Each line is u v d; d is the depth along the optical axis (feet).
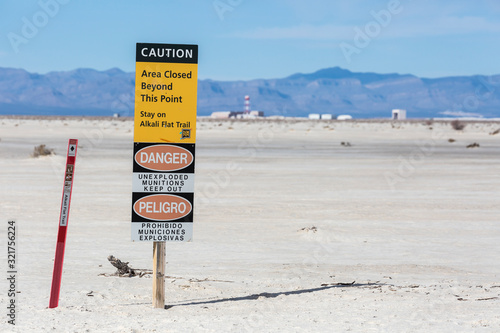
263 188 106.93
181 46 34.50
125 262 48.85
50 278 43.19
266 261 52.85
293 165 151.02
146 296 37.78
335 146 232.73
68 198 33.65
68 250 55.72
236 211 82.07
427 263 52.85
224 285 42.24
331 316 32.07
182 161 35.01
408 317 31.60
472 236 66.69
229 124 556.92
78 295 37.24
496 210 85.15
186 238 35.14
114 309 33.65
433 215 80.59
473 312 32.81
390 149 216.95
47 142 224.94
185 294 38.93
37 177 119.03
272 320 31.01
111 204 86.12
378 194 100.73
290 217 77.87
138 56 34.32
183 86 34.71
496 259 55.11
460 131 403.34
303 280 44.52
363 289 40.81
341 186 110.93
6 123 462.19
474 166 152.35
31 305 34.32
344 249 59.16
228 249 58.54
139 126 34.63
